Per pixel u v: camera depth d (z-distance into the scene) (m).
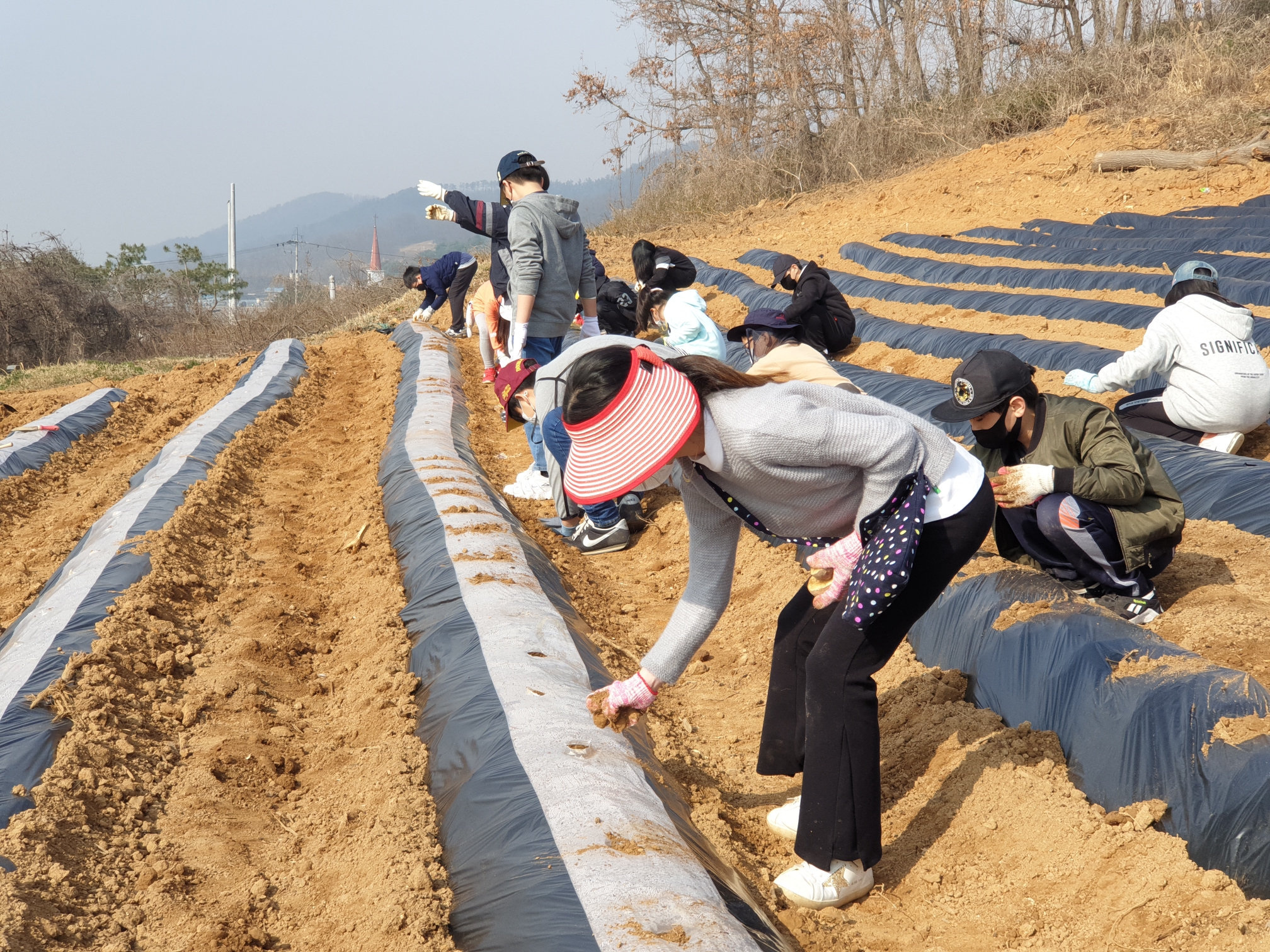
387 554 5.35
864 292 11.39
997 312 9.61
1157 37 19.56
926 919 2.79
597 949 2.21
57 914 2.57
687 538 5.96
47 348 23.09
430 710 3.59
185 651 4.21
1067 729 3.22
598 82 23.81
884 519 2.51
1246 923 2.44
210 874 2.88
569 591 5.09
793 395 2.39
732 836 3.09
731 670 4.48
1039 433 3.90
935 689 3.77
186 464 6.90
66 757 3.22
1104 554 3.80
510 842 2.67
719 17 23.88
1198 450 5.27
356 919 2.60
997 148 17.20
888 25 23.27
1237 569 4.25
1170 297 5.62
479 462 7.66
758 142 23.44
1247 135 13.72
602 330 9.53
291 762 3.56
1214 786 2.71
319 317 23.30
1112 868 2.73
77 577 4.83
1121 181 14.00
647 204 22.95
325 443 8.68
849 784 2.71
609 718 2.79
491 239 7.09
